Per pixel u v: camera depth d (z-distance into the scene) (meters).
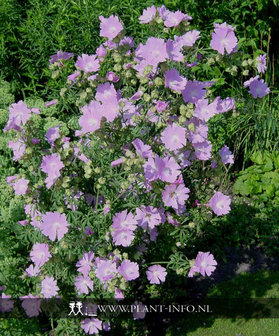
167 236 3.29
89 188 3.02
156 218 2.90
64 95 3.19
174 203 2.76
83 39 4.87
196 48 2.94
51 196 2.90
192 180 3.10
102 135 2.75
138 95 2.86
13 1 5.09
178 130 2.67
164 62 2.71
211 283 4.02
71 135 4.66
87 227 2.96
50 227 2.74
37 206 2.96
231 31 2.73
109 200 2.79
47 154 2.89
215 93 5.19
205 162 3.40
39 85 4.96
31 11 4.91
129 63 2.94
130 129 2.91
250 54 5.46
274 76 5.54
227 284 4.01
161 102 2.78
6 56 4.98
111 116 2.69
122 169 2.94
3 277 3.22
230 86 5.27
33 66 5.00
